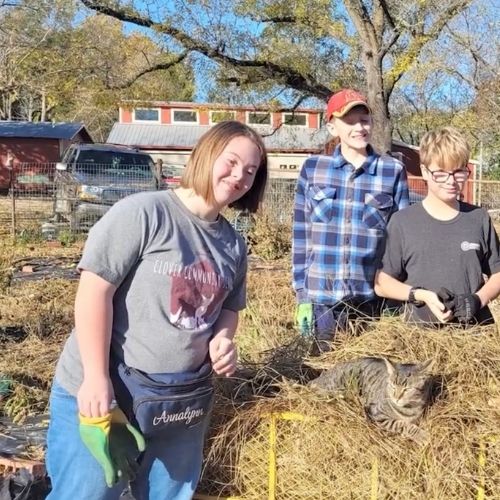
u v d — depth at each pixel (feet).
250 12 67.41
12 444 14.12
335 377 11.08
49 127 120.26
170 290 8.25
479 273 12.33
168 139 131.64
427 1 59.47
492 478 9.51
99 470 8.34
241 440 10.44
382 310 14.16
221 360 8.80
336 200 14.23
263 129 106.83
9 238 48.62
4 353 20.15
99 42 74.18
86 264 8.02
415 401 9.77
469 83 87.86
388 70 67.62
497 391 10.28
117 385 8.27
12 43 83.41
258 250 45.68
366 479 9.86
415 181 63.82
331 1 64.59
